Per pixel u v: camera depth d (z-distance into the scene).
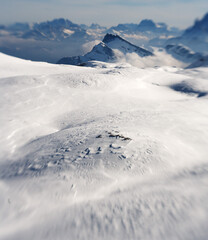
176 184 4.75
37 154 8.26
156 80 40.34
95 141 8.13
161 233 3.10
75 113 18.11
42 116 16.70
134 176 5.49
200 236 2.90
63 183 5.38
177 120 11.09
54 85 24.56
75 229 3.51
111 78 31.12
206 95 29.64
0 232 3.70
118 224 3.49
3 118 14.16
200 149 7.46
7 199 4.88
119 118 12.91
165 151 6.74
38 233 3.55
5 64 39.84
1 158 8.98
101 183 5.26
